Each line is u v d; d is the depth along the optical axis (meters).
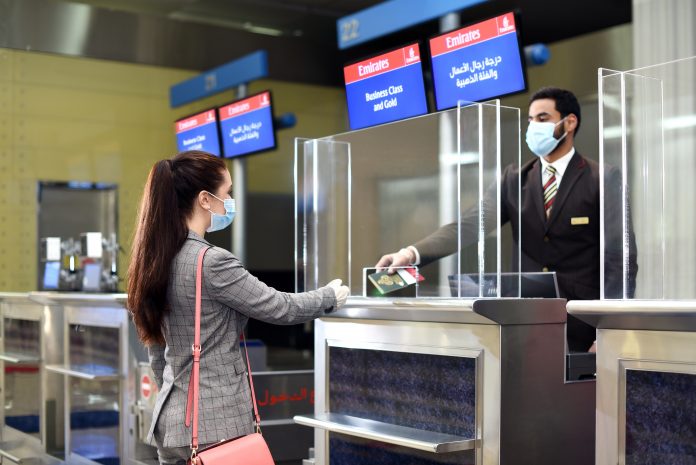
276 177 9.65
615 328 2.39
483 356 2.62
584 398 2.76
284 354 7.21
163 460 2.45
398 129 2.98
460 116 2.72
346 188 3.23
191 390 2.33
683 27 5.18
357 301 3.01
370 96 4.66
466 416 2.68
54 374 5.32
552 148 3.51
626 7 7.95
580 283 3.51
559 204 3.54
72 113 8.46
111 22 8.05
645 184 2.28
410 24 5.45
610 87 2.36
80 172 8.48
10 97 8.16
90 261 5.57
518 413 2.60
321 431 3.31
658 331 2.29
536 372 2.65
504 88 4.08
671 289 2.23
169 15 9.15
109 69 8.66
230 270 2.37
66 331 5.19
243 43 8.78
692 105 2.19
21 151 8.20
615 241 2.35
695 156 2.18
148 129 8.88
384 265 3.04
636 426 2.34
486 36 4.14
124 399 4.51
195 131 7.62
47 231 8.36
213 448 2.26
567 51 6.38
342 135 3.26
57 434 5.34
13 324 5.84
